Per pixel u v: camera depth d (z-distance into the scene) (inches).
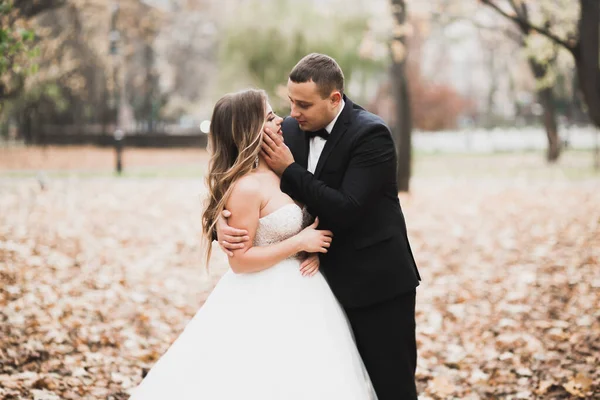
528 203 503.2
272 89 903.1
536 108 2026.3
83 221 410.9
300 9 922.1
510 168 822.5
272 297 118.5
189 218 440.1
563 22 412.8
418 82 1683.1
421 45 1642.5
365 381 129.7
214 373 115.3
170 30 1642.5
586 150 1075.3
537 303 249.3
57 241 343.0
